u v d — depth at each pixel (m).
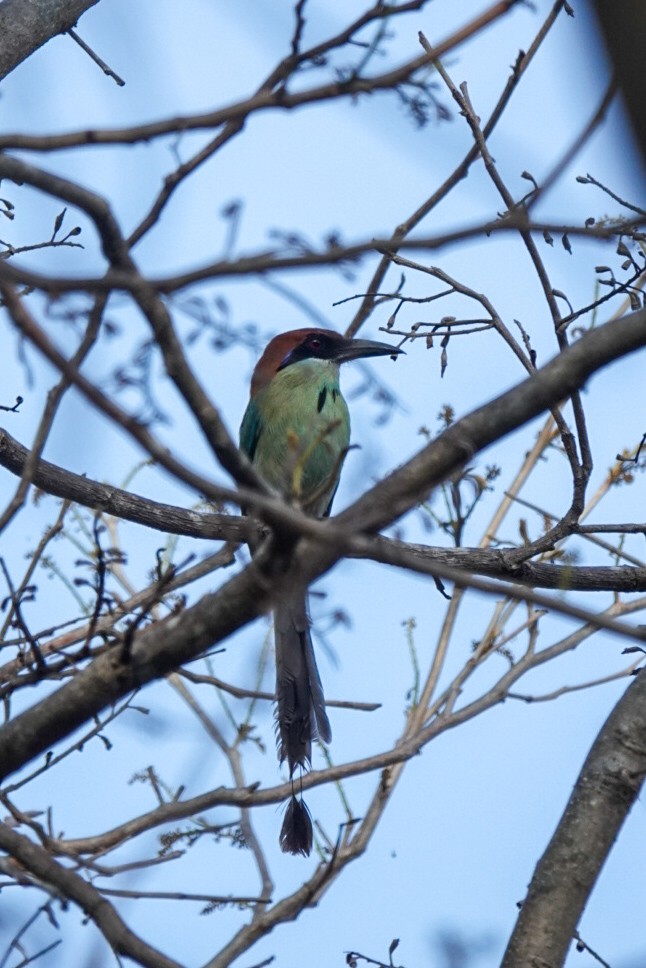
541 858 8.41
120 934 6.15
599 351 5.88
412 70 5.21
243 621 6.20
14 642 8.23
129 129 5.42
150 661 6.34
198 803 7.76
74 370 5.05
